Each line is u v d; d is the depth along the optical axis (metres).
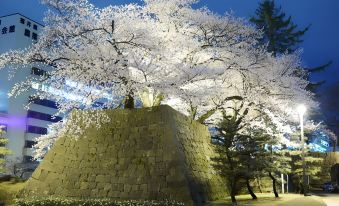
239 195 17.09
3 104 43.97
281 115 19.62
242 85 18.22
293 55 18.92
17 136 44.12
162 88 14.29
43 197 12.66
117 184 12.54
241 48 17.86
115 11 16.09
